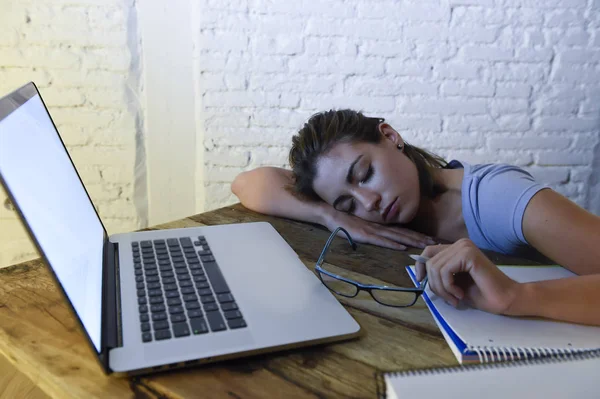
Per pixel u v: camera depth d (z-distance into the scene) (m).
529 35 1.91
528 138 2.01
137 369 0.47
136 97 1.85
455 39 1.89
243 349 0.49
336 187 0.95
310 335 0.52
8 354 0.53
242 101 1.88
